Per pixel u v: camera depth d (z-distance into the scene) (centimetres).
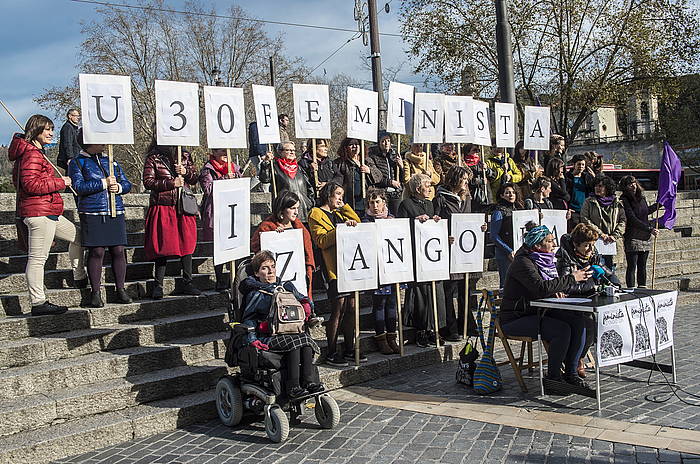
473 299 927
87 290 747
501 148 1060
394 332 794
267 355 579
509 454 504
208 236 898
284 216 710
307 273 740
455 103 948
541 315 641
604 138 4309
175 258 873
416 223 796
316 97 854
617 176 2128
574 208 1119
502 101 1187
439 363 808
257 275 613
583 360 716
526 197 955
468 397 656
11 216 972
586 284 667
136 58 3647
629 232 1079
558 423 562
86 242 714
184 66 3841
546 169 1055
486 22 2381
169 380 646
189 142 721
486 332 905
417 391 689
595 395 604
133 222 969
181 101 716
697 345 831
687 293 1183
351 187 888
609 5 2362
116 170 743
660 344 650
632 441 512
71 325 692
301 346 585
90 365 633
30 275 674
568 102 2439
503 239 859
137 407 621
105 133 685
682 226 1579
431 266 805
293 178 848
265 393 570
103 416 597
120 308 725
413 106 904
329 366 738
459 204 864
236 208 694
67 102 3438
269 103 826
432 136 912
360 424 595
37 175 670
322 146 928
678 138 3038
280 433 554
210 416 632
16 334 657
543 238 658
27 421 562
